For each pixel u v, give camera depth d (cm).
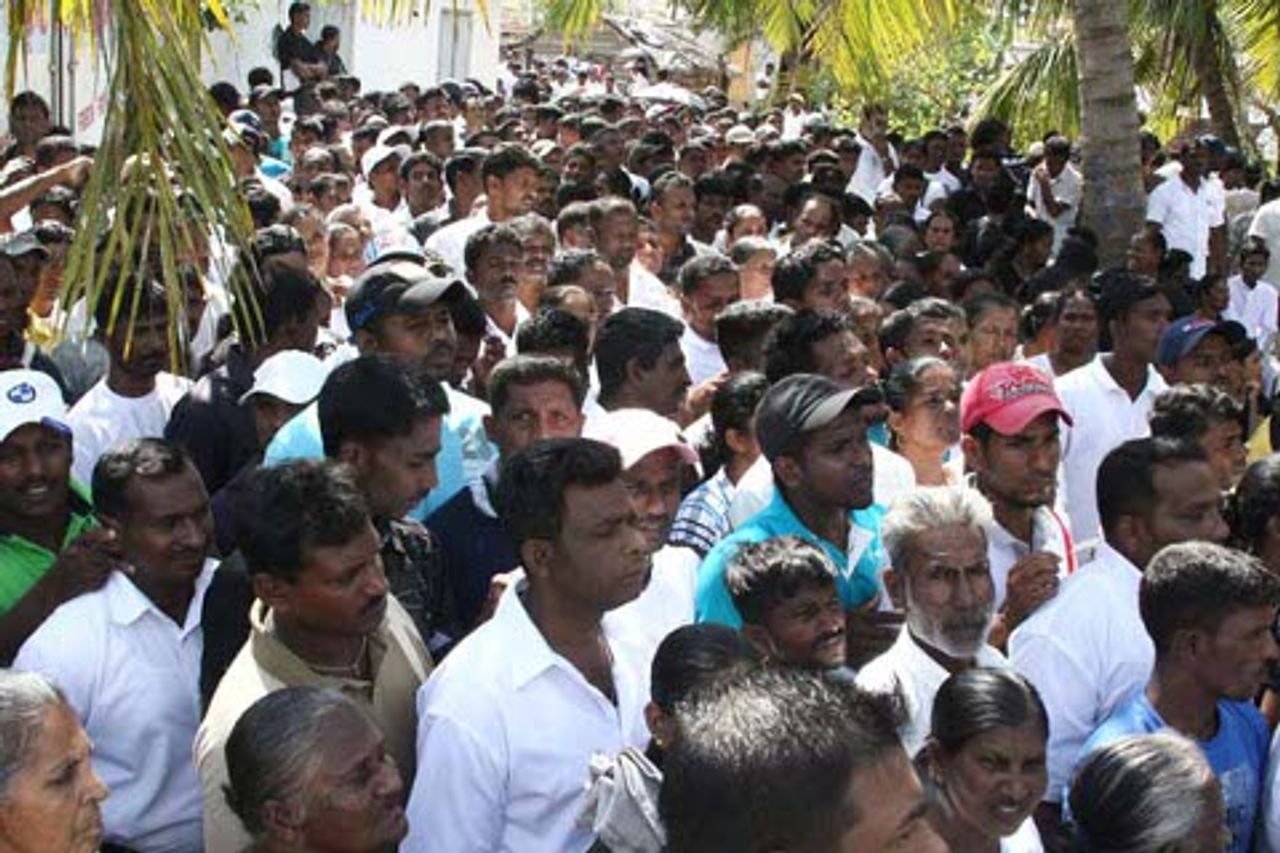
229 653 332
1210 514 388
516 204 815
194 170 329
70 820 244
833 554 407
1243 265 1003
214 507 411
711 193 977
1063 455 572
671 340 491
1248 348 666
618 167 1098
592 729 315
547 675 313
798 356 500
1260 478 420
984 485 434
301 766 257
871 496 405
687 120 1672
